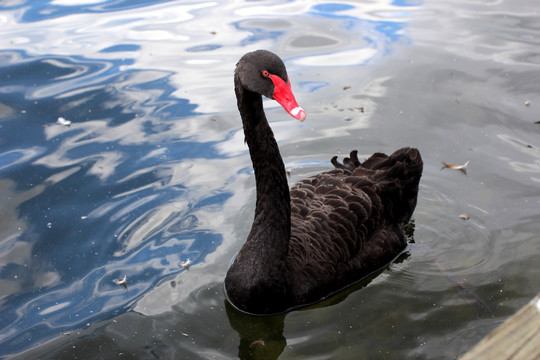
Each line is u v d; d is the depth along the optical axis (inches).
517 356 90.3
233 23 372.2
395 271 199.6
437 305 180.9
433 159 249.1
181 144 261.1
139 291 189.0
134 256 203.8
